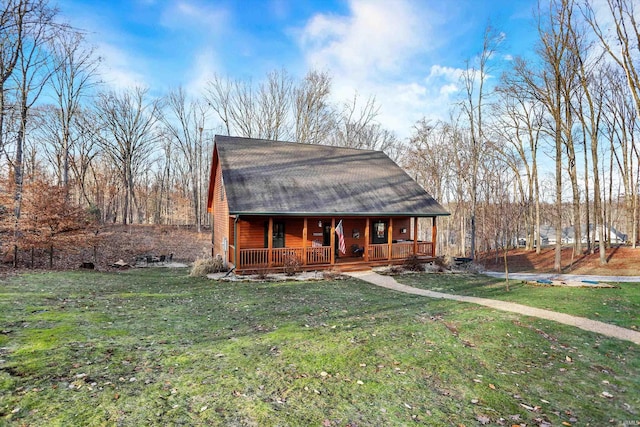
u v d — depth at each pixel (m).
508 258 27.33
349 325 7.51
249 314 8.35
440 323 7.91
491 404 4.41
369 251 17.36
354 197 17.22
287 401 4.18
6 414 3.48
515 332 7.43
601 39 17.55
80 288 10.52
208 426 3.55
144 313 8.00
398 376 5.07
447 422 3.92
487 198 28.92
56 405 3.73
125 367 4.83
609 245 26.23
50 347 5.26
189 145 40.72
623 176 28.42
